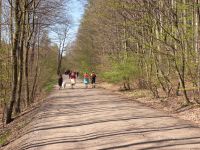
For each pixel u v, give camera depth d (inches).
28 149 433.4
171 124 531.5
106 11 1178.6
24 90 1369.3
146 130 490.0
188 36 652.1
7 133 695.7
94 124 573.3
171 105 742.5
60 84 1732.3
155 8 740.7
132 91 1242.6
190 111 637.3
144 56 932.6
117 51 1469.0
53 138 481.4
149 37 816.3
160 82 887.1
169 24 712.4
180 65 697.6
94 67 2390.5
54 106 914.7
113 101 966.4
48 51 2160.4
